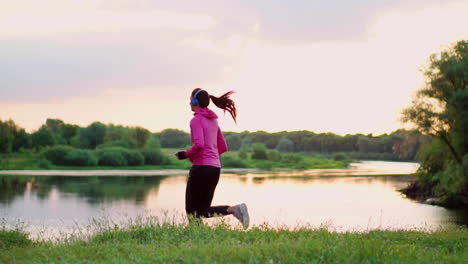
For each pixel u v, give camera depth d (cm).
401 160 17188
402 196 4381
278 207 3412
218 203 3678
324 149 19825
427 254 545
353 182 5962
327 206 3497
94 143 14012
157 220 741
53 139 13175
